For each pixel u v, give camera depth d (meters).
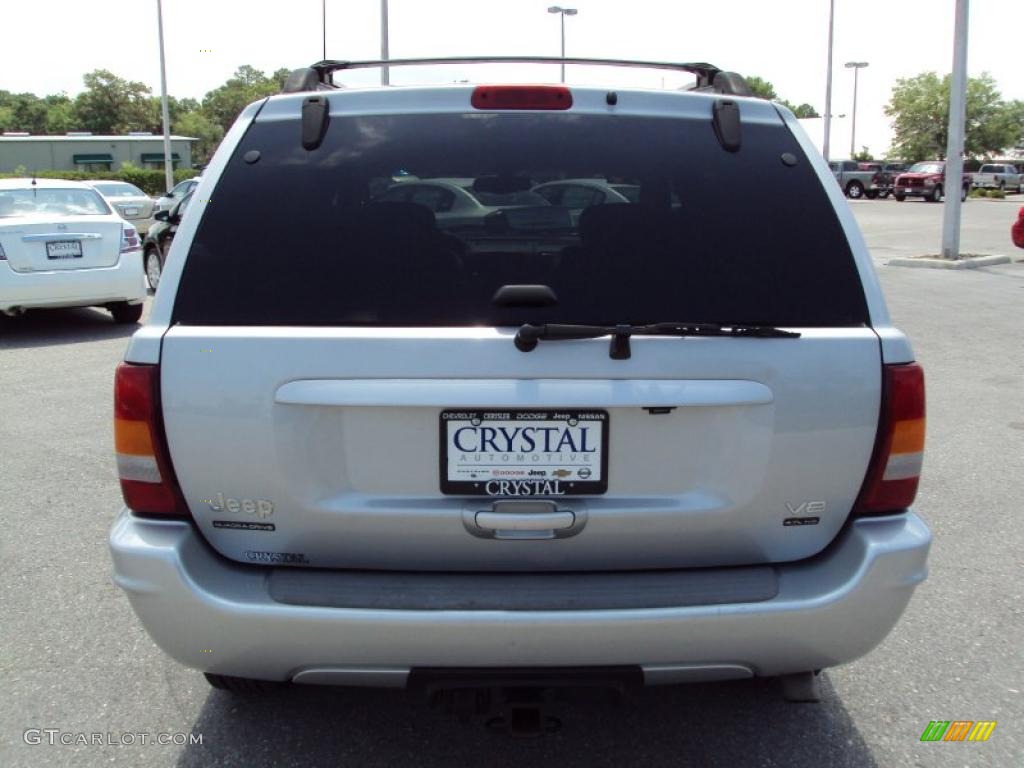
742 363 2.40
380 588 2.42
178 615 2.40
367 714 3.16
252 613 2.35
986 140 68.75
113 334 10.47
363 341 2.38
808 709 3.20
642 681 2.44
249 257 2.52
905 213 34.84
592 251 2.55
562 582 2.44
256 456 2.41
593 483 2.43
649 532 2.45
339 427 2.41
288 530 2.46
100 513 5.01
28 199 10.50
